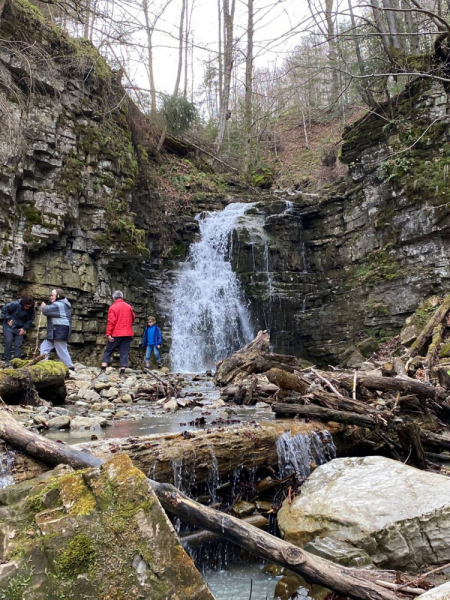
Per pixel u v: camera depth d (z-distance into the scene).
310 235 18.80
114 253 14.11
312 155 28.95
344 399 5.82
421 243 14.20
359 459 4.87
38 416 5.64
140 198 16.95
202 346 16.78
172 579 2.37
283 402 6.15
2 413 4.00
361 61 16.38
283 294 17.94
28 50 12.23
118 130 15.05
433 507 3.85
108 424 5.79
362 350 14.11
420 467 5.52
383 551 3.65
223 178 22.45
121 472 2.57
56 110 12.84
